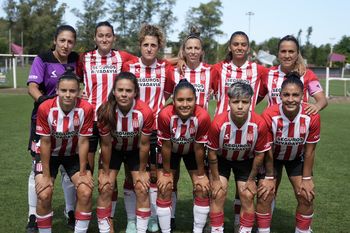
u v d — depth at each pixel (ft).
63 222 15.83
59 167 15.34
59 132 13.06
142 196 13.82
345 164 25.62
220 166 13.88
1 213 16.16
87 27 125.49
